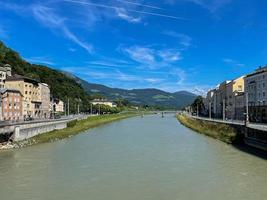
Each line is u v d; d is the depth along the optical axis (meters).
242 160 60.53
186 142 88.31
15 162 58.38
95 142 88.19
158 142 88.06
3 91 128.62
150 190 41.28
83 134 113.69
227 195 39.31
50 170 51.97
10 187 42.53
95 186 43.00
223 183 44.41
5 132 78.19
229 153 68.81
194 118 184.38
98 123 171.62
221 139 93.12
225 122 113.25
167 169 52.78
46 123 109.06
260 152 70.31
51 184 43.91
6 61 182.88
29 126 93.19
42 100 176.12
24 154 67.00
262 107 129.88
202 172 50.66
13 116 136.00
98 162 58.44
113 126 159.88
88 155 65.88
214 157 63.66
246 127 84.75
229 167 54.25
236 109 160.75
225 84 183.25
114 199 37.91
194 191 40.91
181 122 185.00
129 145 81.56
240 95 154.38
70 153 68.31
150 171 51.31
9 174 49.31
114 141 90.56
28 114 155.38
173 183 44.44
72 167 54.16
